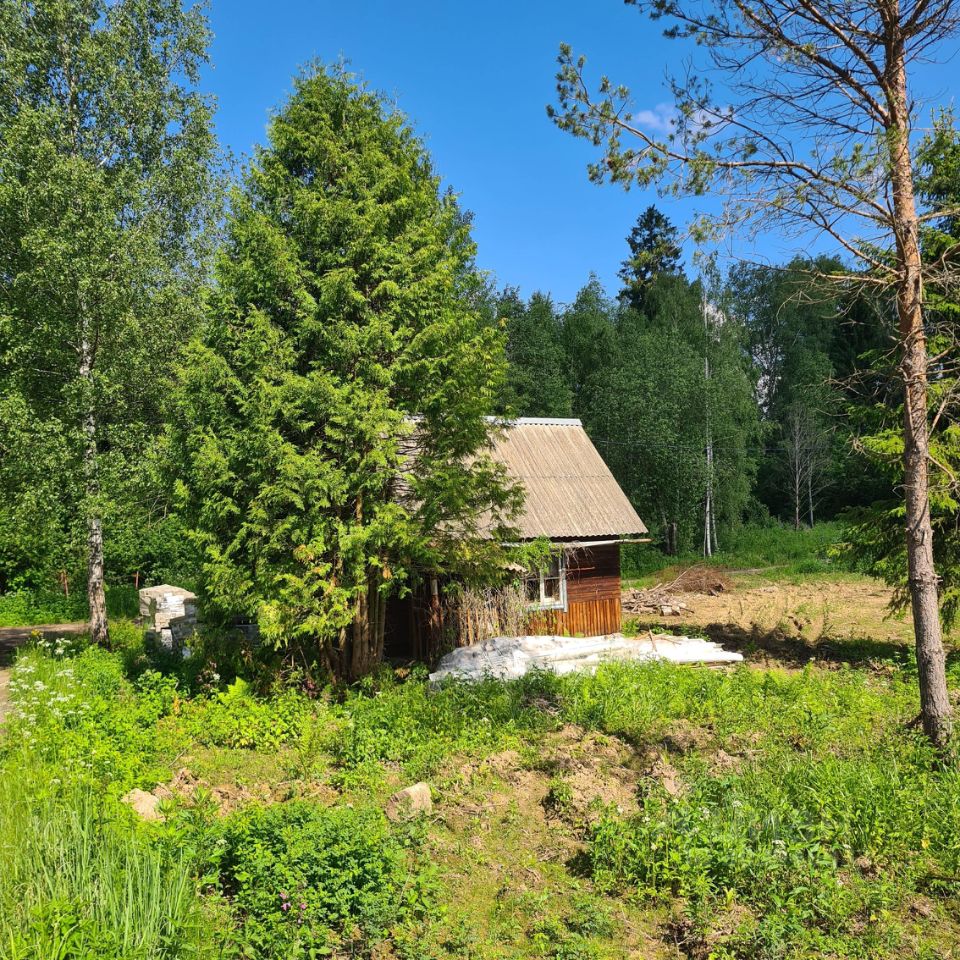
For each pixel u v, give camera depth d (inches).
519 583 630.5
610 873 263.9
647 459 1503.4
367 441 474.3
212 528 472.4
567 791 319.6
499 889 263.7
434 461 507.2
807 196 343.3
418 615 625.9
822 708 414.0
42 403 658.2
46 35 677.9
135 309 668.1
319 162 508.4
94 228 628.4
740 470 1660.9
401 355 488.4
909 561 374.3
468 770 357.7
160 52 724.0
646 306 1929.1
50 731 350.0
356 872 234.2
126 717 394.0
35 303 633.0
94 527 674.2
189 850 232.4
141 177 709.3
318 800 325.4
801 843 263.9
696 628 772.0
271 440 447.5
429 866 269.6
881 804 293.0
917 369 370.3
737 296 1972.2
